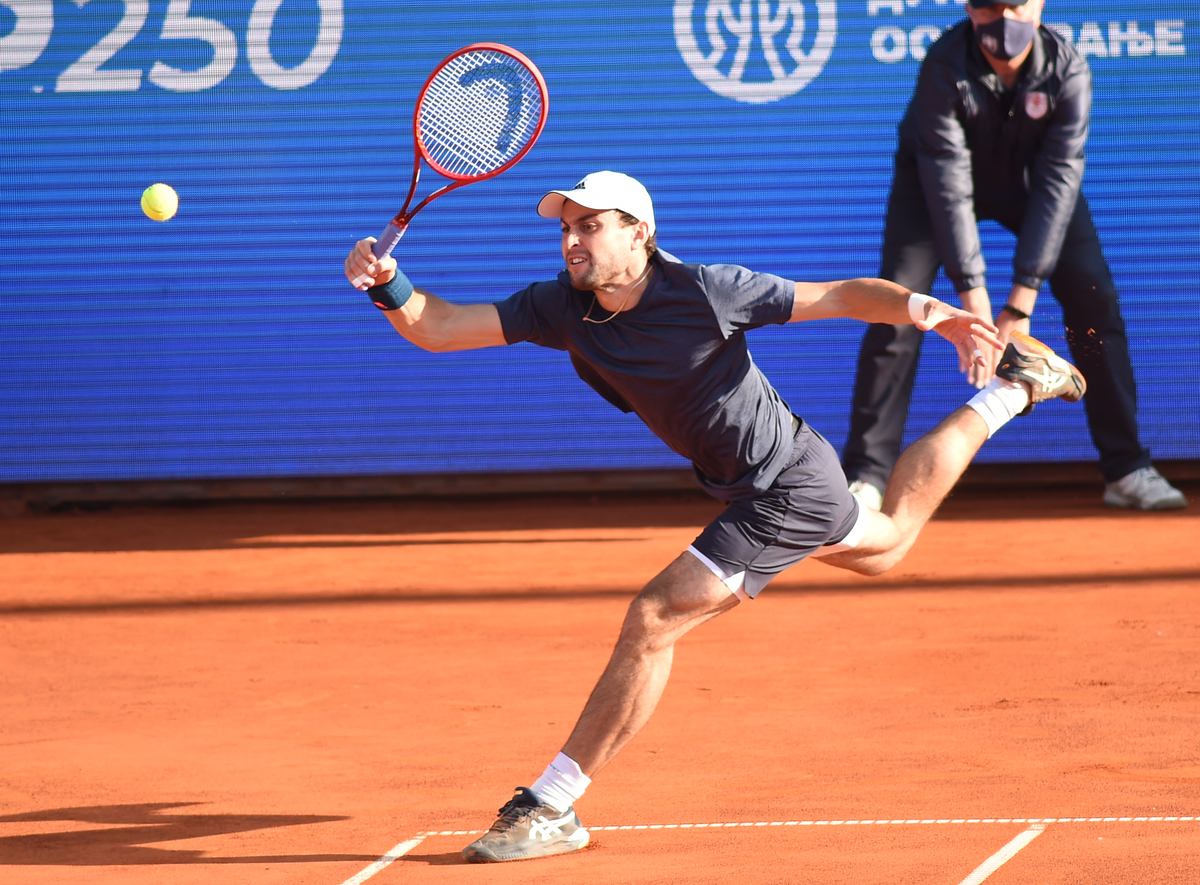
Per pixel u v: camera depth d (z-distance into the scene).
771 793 13.80
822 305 12.46
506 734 17.22
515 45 46.31
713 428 12.69
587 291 12.74
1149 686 18.53
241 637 25.08
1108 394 41.22
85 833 13.06
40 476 46.25
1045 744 15.42
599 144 46.34
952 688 18.89
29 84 45.88
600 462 46.62
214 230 46.22
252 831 13.03
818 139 46.00
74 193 46.00
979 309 34.06
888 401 37.72
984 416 15.73
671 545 36.66
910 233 37.00
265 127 46.19
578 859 11.72
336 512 46.47
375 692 20.09
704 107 46.16
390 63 46.25
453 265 46.53
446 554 35.97
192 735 17.59
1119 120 45.69
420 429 46.50
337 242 46.34
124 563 35.56
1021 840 11.34
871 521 14.13
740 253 46.19
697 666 21.06
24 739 17.58
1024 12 32.47
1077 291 40.38
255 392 46.44
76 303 46.16
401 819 13.38
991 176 35.75
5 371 46.19
